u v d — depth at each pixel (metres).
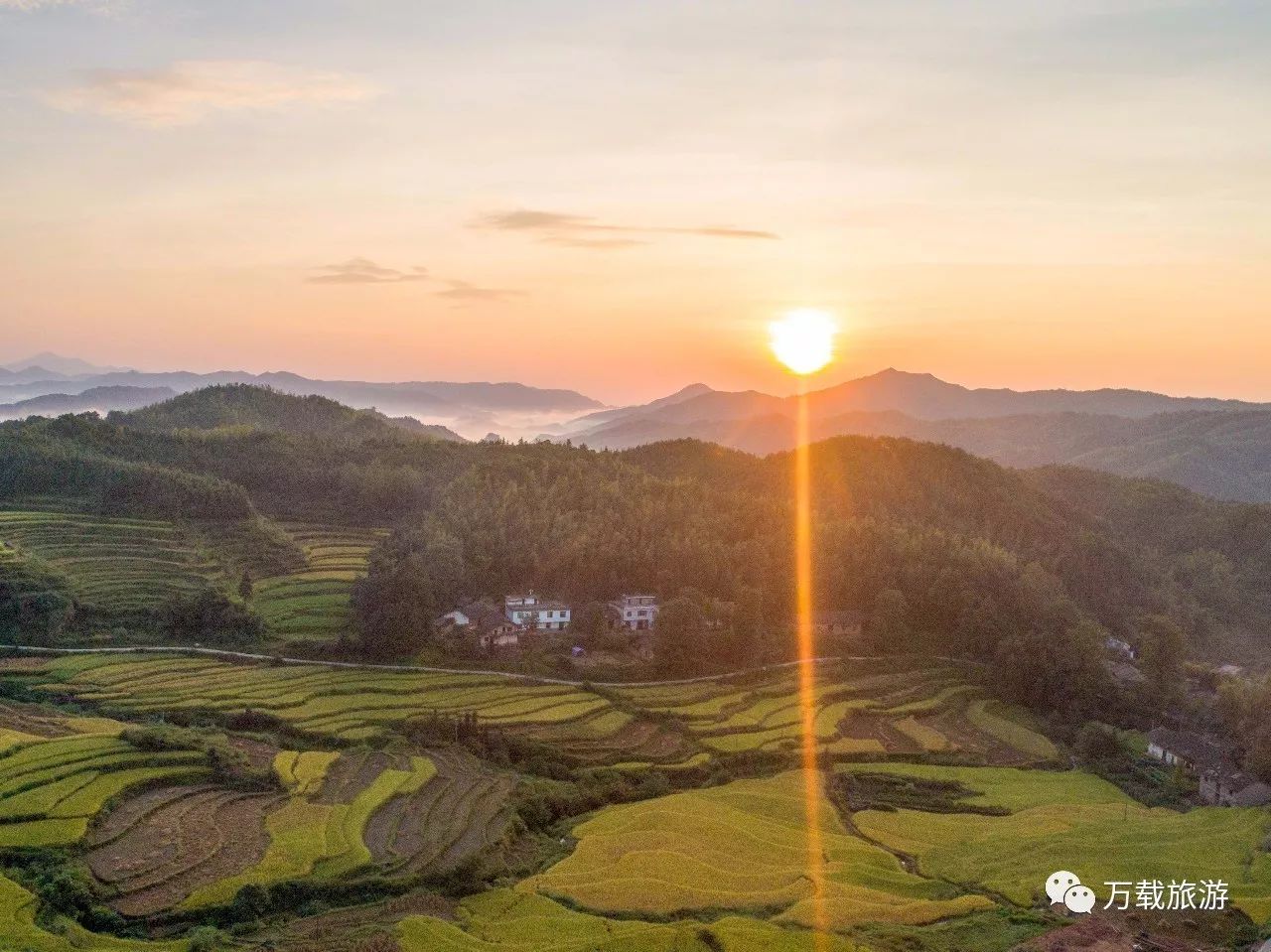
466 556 167.50
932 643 166.38
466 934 73.19
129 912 74.69
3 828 84.12
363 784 101.81
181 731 107.38
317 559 184.50
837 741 128.50
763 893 83.25
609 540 173.38
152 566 166.75
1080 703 145.38
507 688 135.38
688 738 125.25
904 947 73.69
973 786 116.25
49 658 138.12
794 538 181.62
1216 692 152.88
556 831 99.44
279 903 78.56
